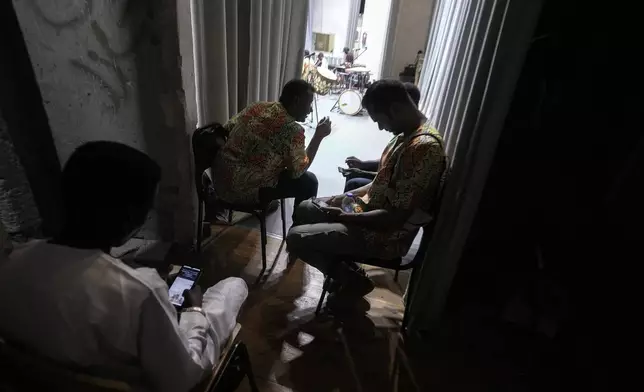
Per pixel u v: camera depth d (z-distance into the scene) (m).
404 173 1.28
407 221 1.33
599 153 1.18
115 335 0.62
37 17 1.18
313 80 4.89
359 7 7.45
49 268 0.61
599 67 1.10
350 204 1.61
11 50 1.19
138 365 0.67
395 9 6.69
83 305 0.60
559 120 1.18
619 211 1.13
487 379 1.42
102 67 1.45
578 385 1.30
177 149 1.79
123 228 0.68
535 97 1.17
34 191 1.38
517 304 1.42
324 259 1.51
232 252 2.04
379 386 1.38
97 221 0.65
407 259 1.58
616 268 1.15
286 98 1.76
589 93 1.13
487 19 1.39
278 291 1.79
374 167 1.96
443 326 1.61
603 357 1.20
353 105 5.21
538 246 1.35
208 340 0.85
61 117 1.36
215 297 0.98
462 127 1.23
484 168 1.20
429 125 1.35
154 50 1.57
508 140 1.25
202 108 2.06
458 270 1.49
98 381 0.62
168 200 1.92
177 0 1.49
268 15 2.30
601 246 1.21
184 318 0.86
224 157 1.72
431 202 1.35
